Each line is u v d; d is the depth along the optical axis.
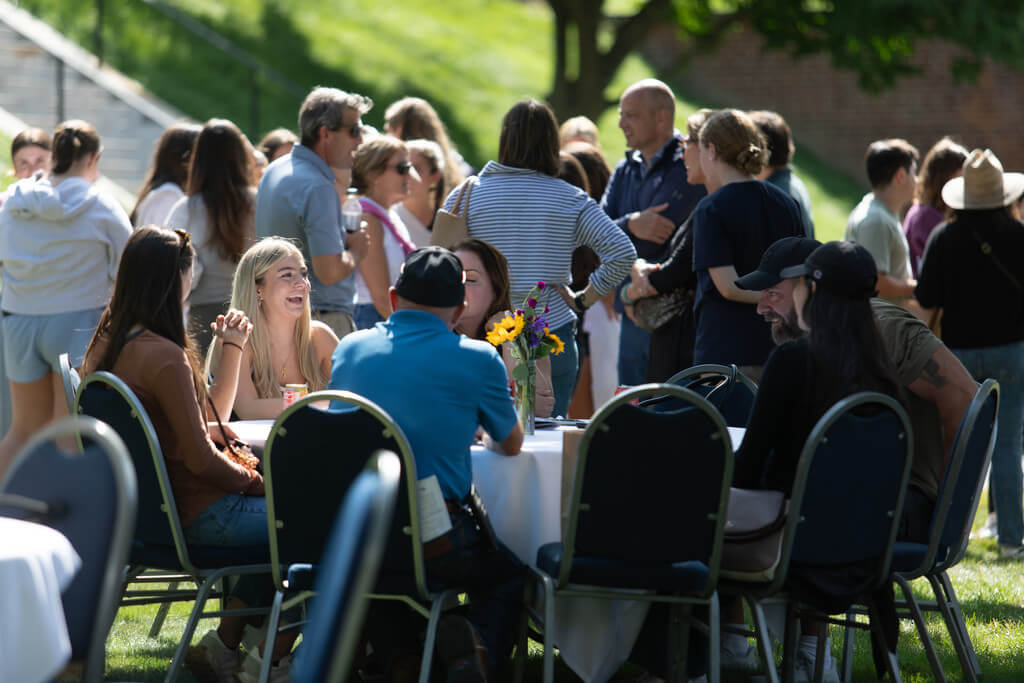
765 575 8.41
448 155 18.30
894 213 16.22
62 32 39.91
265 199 13.47
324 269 13.27
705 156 12.53
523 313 10.13
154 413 8.85
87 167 14.09
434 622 8.16
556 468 9.09
